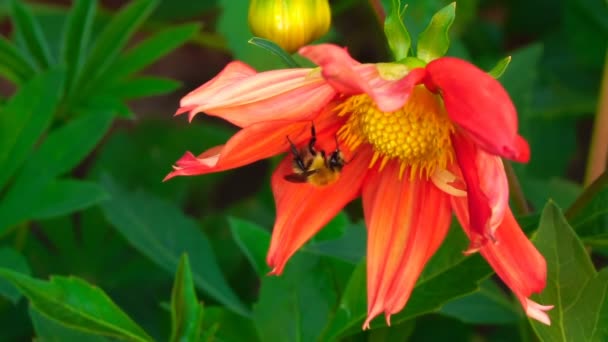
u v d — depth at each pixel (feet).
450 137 1.48
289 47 1.67
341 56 1.37
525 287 1.43
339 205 1.51
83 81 1.96
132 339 1.53
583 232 1.61
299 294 1.69
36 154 1.82
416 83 1.47
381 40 1.75
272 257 1.49
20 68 1.98
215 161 1.44
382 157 1.51
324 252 1.71
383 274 1.48
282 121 1.43
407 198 1.50
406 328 1.68
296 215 1.50
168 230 1.88
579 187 1.90
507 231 1.44
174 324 1.54
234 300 1.84
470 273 1.56
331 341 1.61
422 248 1.48
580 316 1.51
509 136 1.35
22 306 1.97
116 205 1.89
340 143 1.51
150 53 1.96
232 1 1.98
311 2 1.66
